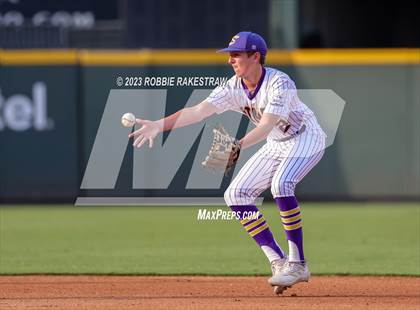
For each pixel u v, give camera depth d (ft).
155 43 159.63
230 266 84.84
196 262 87.76
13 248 98.94
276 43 158.61
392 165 141.59
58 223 122.01
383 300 64.03
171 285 72.90
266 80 60.39
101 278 77.51
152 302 62.75
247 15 158.40
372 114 140.97
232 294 67.26
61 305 61.41
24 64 142.00
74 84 141.69
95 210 137.69
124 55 140.26
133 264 86.48
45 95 142.10
